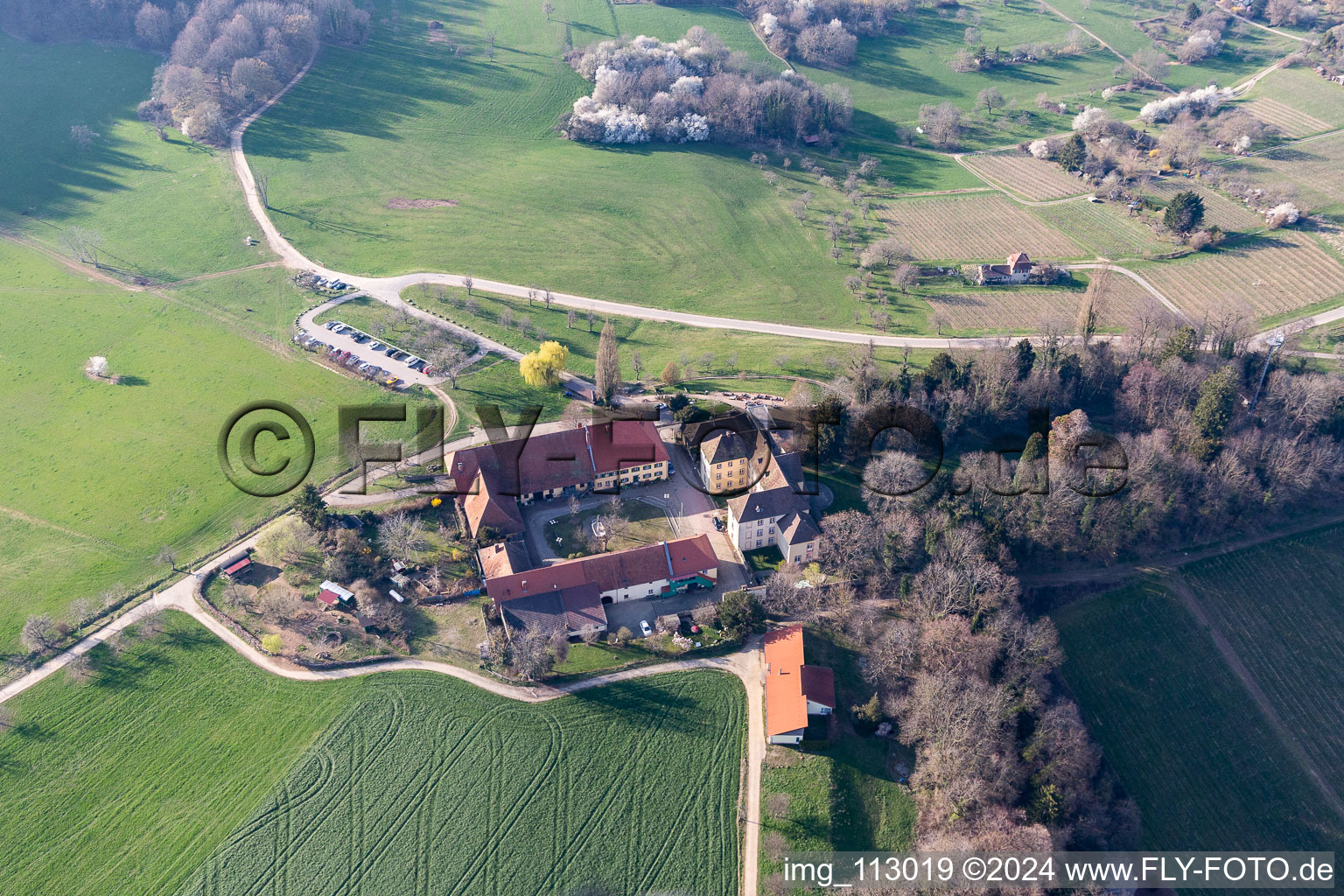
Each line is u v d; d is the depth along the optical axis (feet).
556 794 384.27
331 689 424.87
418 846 365.20
